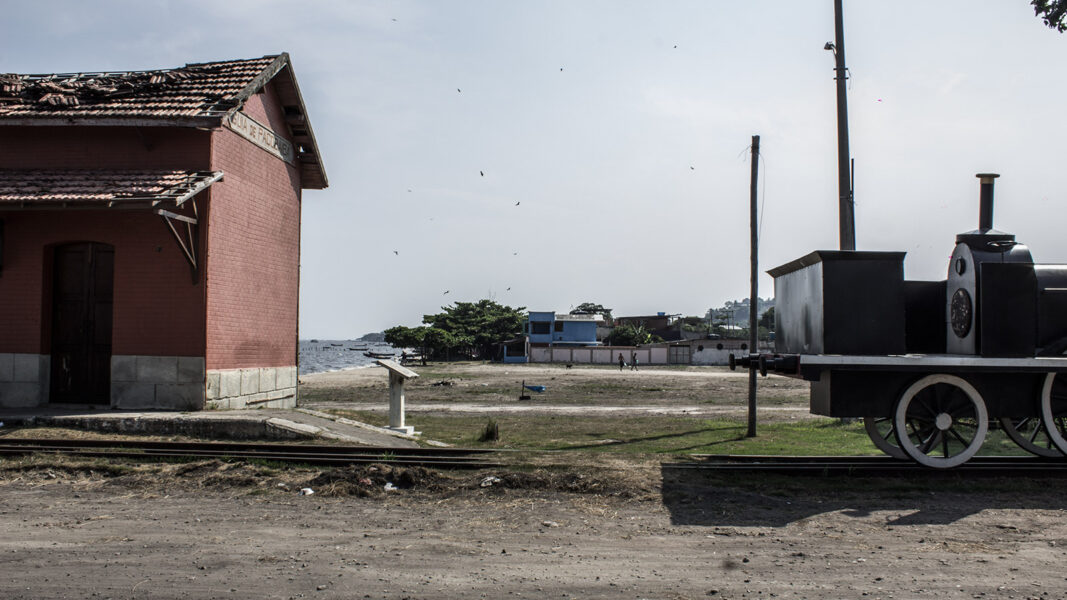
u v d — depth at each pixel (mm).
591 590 5328
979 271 9117
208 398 13156
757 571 5770
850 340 8844
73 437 11172
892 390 9109
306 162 17516
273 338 15844
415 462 9453
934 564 5938
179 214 12930
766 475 9008
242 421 11734
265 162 15562
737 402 29062
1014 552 6277
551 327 87188
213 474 8945
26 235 13531
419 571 5715
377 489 8445
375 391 35000
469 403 27562
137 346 13219
